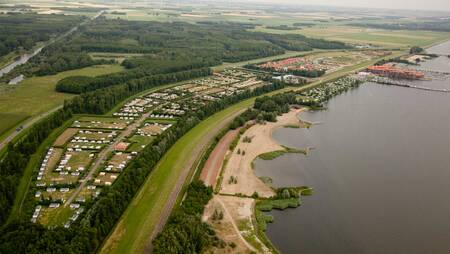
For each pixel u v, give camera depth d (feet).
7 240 504.02
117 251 530.68
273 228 609.83
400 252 566.77
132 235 563.07
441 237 602.03
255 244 565.53
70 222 574.15
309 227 616.39
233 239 573.33
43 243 500.74
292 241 581.53
